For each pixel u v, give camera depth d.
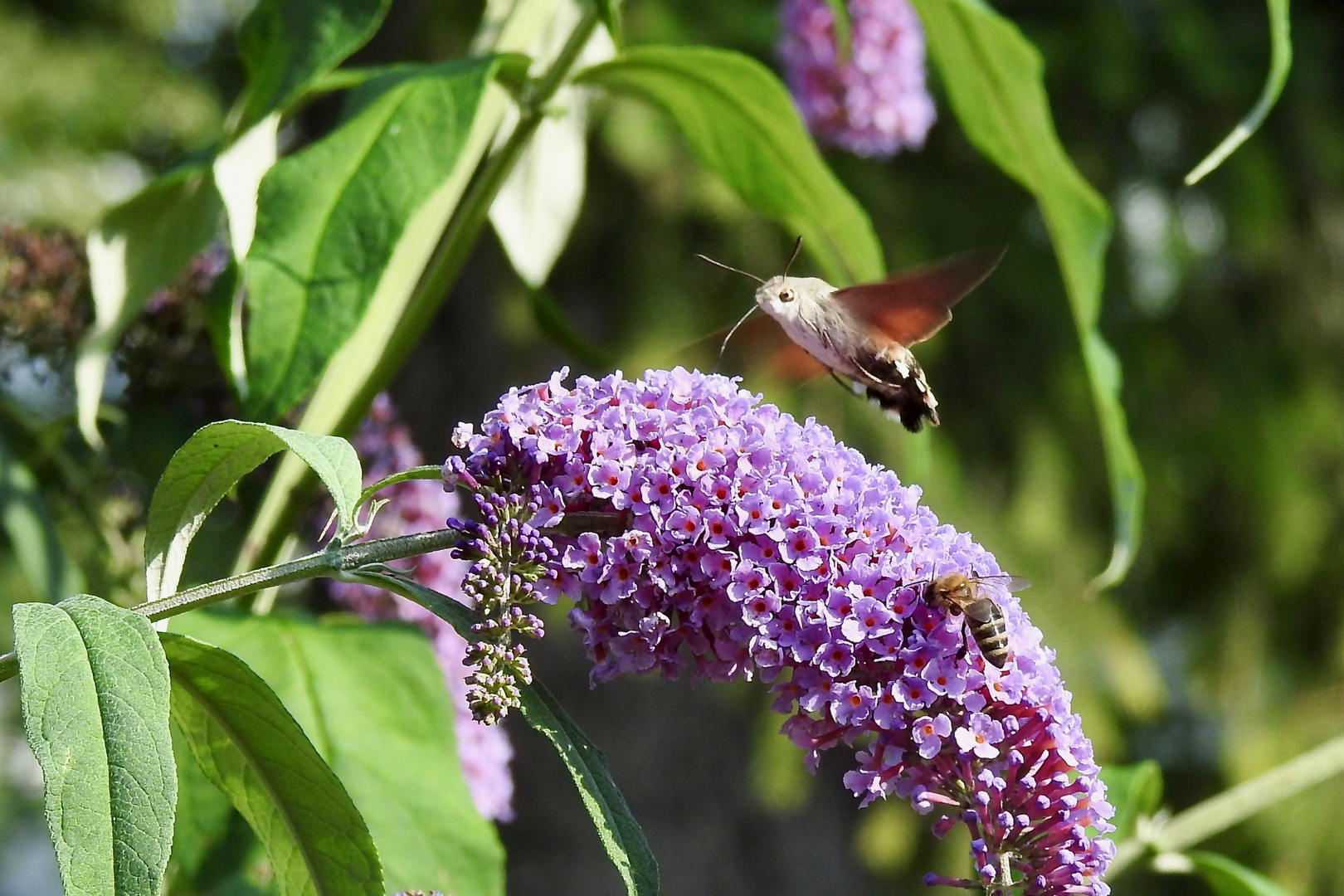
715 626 0.84
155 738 0.80
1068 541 1.82
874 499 0.84
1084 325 0.95
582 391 0.84
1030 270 1.91
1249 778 1.90
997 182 1.92
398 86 0.90
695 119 0.95
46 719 0.79
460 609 0.83
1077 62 1.93
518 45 0.95
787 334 0.91
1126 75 1.92
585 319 1.87
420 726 0.91
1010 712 0.84
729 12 1.77
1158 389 1.95
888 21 1.09
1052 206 0.96
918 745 0.83
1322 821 1.86
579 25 0.93
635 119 1.73
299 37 0.91
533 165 0.98
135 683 0.80
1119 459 0.94
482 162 0.97
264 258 0.88
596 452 0.83
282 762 0.84
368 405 0.93
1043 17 1.97
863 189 1.84
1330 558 1.97
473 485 0.84
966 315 1.88
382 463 0.97
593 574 0.83
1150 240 1.97
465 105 0.89
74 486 0.96
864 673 0.84
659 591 0.84
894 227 1.84
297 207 0.88
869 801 0.83
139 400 0.98
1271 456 1.96
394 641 0.92
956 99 0.96
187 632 0.91
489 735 0.96
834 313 0.90
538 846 1.96
